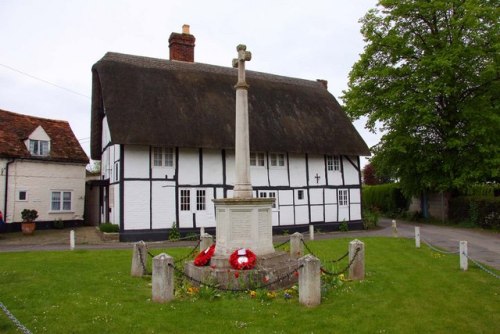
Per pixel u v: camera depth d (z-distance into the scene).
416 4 22.52
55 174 24.78
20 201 23.03
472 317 6.69
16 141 23.56
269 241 9.58
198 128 19.61
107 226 18.72
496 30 21.30
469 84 23.09
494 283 8.93
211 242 11.50
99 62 20.59
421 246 14.96
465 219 24.33
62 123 27.70
